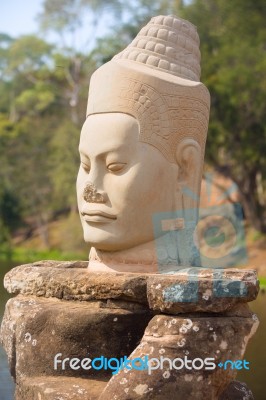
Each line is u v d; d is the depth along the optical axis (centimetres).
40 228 3241
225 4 2194
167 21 598
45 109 3762
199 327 467
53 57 3303
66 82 3622
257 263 2089
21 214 3275
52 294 541
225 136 2100
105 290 511
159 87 552
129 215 546
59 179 2934
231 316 481
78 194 575
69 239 2831
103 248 556
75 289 526
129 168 545
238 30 2183
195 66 600
